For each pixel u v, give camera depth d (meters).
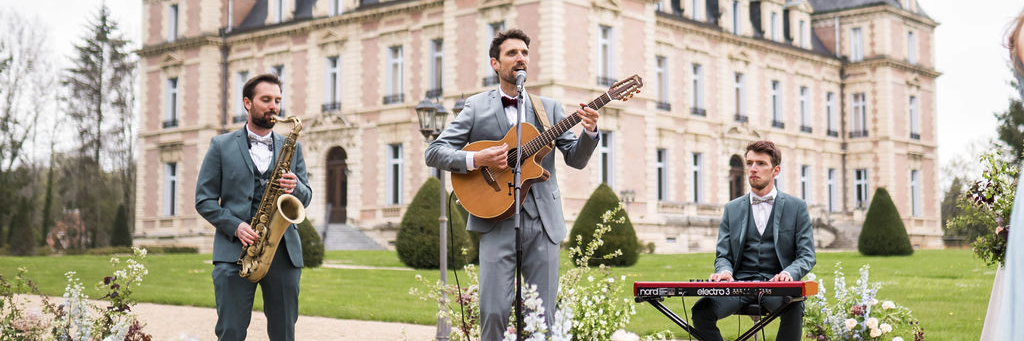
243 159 6.18
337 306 13.13
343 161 36.06
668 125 36.09
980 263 21.23
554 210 5.71
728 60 39.41
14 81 44.59
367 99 35.16
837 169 45.34
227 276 6.01
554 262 5.68
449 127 5.87
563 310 4.97
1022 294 2.92
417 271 20.98
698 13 38.56
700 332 6.02
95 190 48.44
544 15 29.89
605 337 6.87
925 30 47.72
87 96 48.19
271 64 37.97
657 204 33.91
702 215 36.59
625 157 32.06
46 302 7.07
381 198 34.38
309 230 22.92
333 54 36.12
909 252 28.19
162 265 23.02
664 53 36.09
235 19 39.75
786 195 6.82
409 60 33.94
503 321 5.63
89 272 20.03
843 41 45.94
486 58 31.27
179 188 39.47
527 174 5.57
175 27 40.59
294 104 37.25
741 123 39.88
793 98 42.88
